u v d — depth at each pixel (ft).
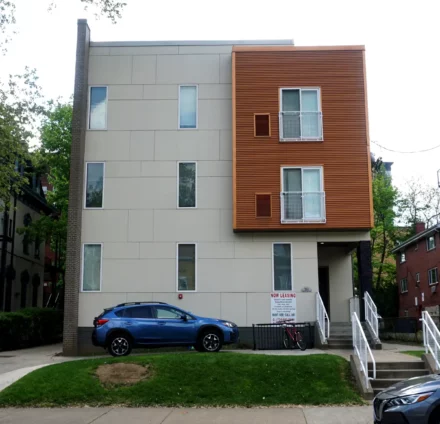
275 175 72.54
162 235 72.74
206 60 76.64
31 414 39.09
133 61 76.54
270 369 46.75
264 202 72.02
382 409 29.19
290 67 74.90
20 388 44.04
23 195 110.93
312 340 69.92
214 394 43.14
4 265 99.09
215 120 75.20
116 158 74.43
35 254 122.83
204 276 71.87
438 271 123.75
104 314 58.29
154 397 42.75
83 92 74.28
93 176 74.18
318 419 36.81
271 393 43.29
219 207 73.31
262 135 73.41
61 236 109.19
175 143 74.69
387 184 147.54
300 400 42.27
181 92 76.13
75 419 37.29
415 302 137.39
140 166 74.23
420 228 145.38
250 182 72.38
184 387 44.21
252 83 74.59
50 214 127.44
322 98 74.18
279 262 72.38
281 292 71.31
